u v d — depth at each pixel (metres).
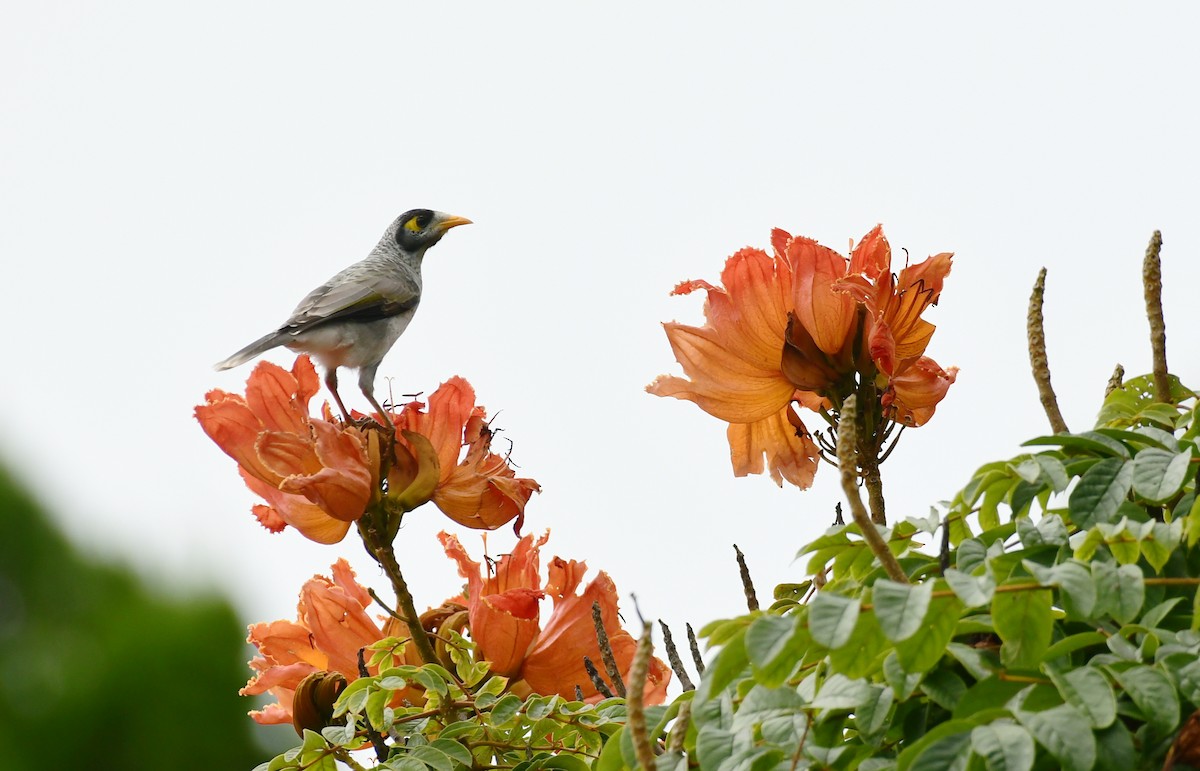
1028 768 3.87
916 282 7.17
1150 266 6.07
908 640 4.27
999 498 5.57
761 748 4.58
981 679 4.41
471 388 7.83
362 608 7.77
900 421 7.24
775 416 7.72
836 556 5.77
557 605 7.82
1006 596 4.32
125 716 26.62
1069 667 4.43
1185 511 5.15
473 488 7.73
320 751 6.62
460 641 7.25
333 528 7.56
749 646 4.09
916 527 5.50
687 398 7.42
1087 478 5.19
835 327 7.19
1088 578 4.29
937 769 4.09
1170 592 4.78
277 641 7.85
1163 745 4.15
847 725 4.88
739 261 7.35
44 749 26.38
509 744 6.91
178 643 27.11
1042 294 6.04
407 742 6.85
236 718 26.97
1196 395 5.98
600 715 6.82
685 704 5.06
